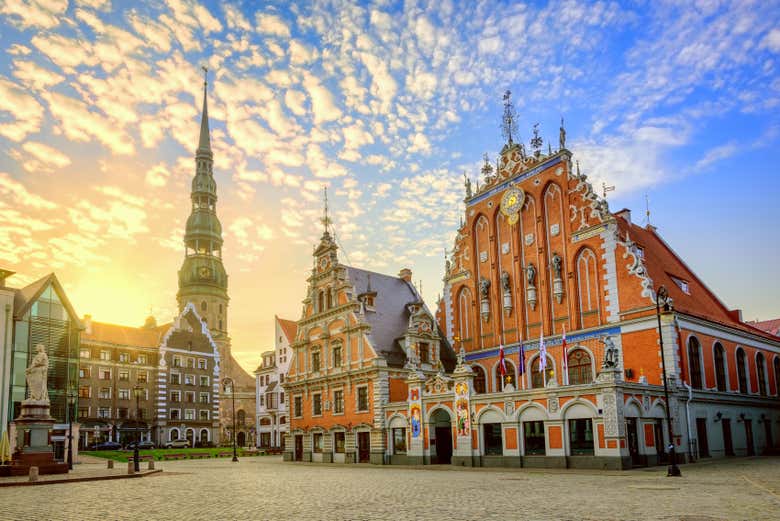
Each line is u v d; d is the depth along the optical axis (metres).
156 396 104.44
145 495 26.81
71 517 19.55
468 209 58.50
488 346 54.81
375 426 52.12
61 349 69.31
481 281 56.16
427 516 18.05
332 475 38.66
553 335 49.50
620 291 45.56
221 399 139.50
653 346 43.00
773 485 24.89
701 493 22.22
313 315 61.38
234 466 54.28
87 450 83.06
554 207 51.22
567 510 18.52
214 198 152.12
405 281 67.25
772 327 74.75
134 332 107.69
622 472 33.88
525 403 41.03
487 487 27.05
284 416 107.44
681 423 41.91
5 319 61.38
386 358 54.06
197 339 113.12
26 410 40.19
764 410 53.97
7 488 31.38
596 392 37.25
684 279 54.91
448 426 50.00
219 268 148.88
